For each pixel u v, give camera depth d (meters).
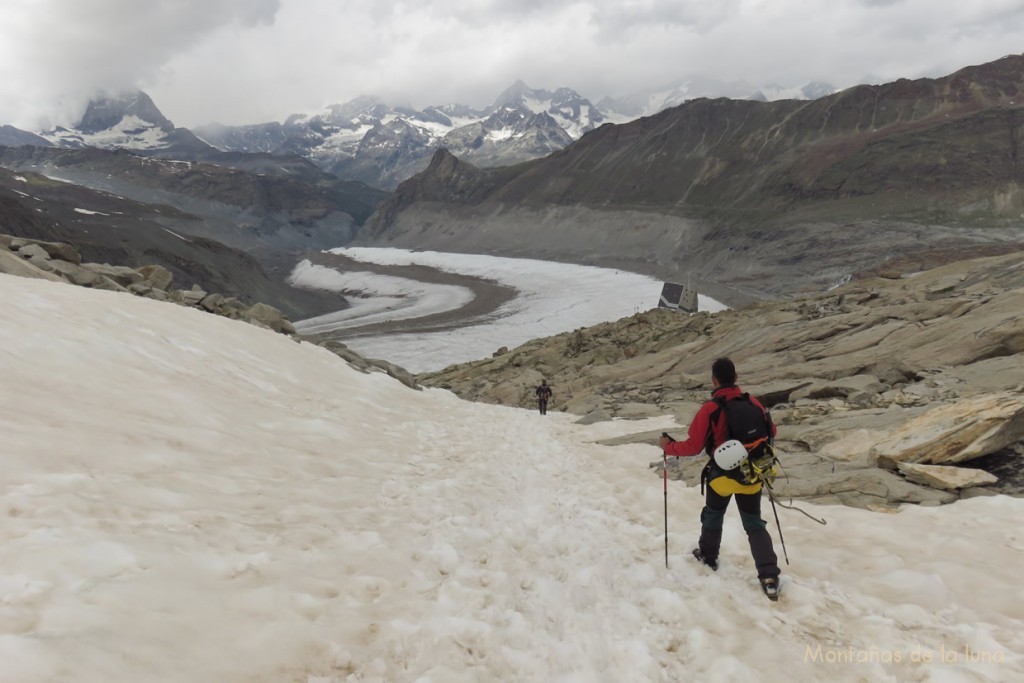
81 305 11.42
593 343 50.91
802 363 19.78
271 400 11.70
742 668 3.71
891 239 167.25
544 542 6.12
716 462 5.00
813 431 10.53
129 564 3.66
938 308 19.78
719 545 5.56
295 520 5.52
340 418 12.20
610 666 3.75
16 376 6.98
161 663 2.83
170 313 14.27
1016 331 14.08
